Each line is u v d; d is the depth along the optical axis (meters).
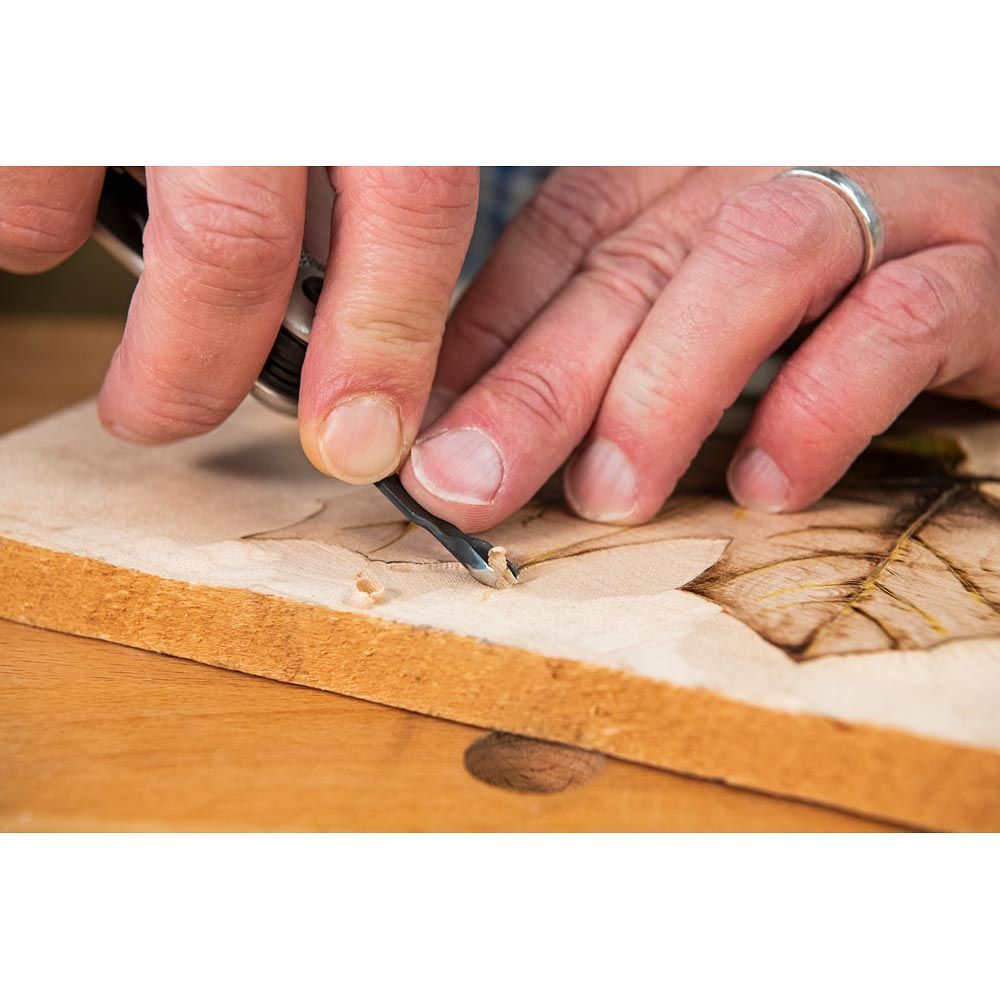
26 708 0.24
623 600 0.25
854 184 0.27
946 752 0.22
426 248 0.25
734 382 0.27
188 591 0.25
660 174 0.30
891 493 0.29
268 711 0.24
